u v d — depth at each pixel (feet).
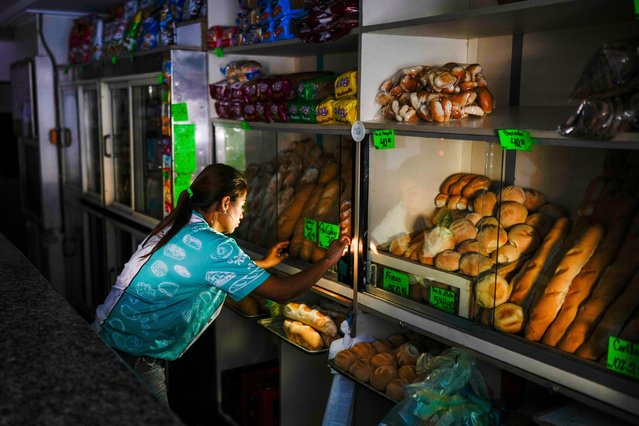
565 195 6.33
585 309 5.46
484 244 6.33
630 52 4.75
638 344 4.95
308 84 8.44
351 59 10.01
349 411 7.86
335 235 8.34
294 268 8.87
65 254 18.16
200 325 7.39
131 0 14.05
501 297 6.13
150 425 3.30
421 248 7.07
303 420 9.53
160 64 11.07
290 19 8.66
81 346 4.36
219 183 7.09
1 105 31.89
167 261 6.81
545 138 5.37
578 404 5.90
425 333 6.83
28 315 4.96
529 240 6.20
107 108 14.58
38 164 17.87
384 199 7.59
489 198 6.45
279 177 9.92
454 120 6.68
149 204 12.98
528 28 6.93
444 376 6.35
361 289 7.73
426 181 7.75
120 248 14.53
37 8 16.69
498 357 6.02
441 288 6.75
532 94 7.41
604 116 4.84
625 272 5.33
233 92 10.13
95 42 14.90
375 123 7.18
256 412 10.11
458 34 7.57
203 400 11.26
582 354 5.38
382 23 7.19
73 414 3.41
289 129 8.73
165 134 11.03
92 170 16.26
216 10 10.61
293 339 8.54
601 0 5.22
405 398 6.53
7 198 29.68
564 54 7.01
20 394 3.64
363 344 7.75
